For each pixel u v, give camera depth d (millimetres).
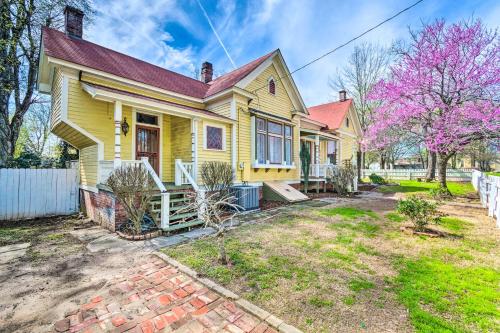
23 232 6156
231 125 9703
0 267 3887
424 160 33750
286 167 11891
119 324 2410
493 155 22672
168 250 4453
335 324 2320
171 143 9820
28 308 2740
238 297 2803
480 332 2178
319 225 6109
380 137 13195
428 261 3777
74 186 9023
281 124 11844
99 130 7680
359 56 24219
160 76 10781
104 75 7742
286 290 2949
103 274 3574
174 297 2895
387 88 11484
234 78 10828
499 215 5777
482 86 9438
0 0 9180
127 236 5312
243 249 4395
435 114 10688
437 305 2586
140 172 5609
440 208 8266
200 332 2273
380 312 2494
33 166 11352
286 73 12047
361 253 4164
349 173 12875
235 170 9516
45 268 3824
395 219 6680
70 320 2500
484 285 3010
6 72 9742
